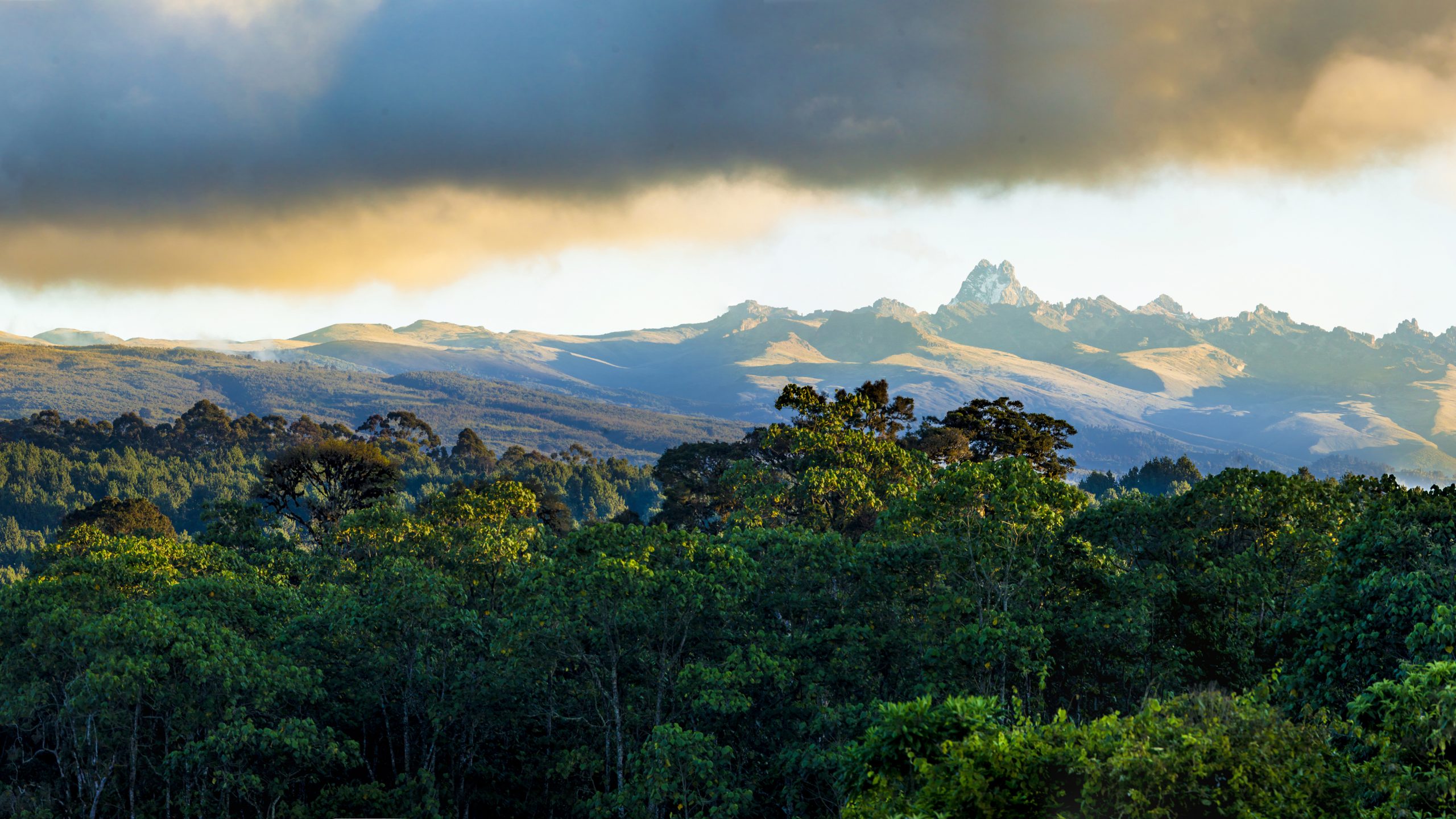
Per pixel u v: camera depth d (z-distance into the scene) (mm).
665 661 30688
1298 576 29797
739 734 31422
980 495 31938
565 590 30109
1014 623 27875
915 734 18281
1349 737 18422
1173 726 15906
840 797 25766
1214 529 32281
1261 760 15352
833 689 30938
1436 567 21328
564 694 33906
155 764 34062
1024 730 17297
